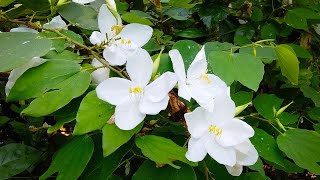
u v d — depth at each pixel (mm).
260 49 340
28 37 257
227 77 277
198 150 248
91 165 274
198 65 264
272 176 538
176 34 444
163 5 436
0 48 246
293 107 511
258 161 291
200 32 454
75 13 321
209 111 245
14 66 234
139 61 244
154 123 284
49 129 253
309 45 560
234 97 341
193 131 247
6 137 433
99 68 270
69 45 289
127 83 242
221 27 518
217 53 287
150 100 240
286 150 288
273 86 531
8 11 310
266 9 545
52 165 256
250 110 394
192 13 502
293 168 356
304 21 488
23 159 314
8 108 437
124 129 233
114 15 280
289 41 582
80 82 248
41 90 245
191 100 284
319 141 294
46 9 305
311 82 541
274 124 337
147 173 263
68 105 262
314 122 479
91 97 241
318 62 587
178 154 241
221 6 490
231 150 252
